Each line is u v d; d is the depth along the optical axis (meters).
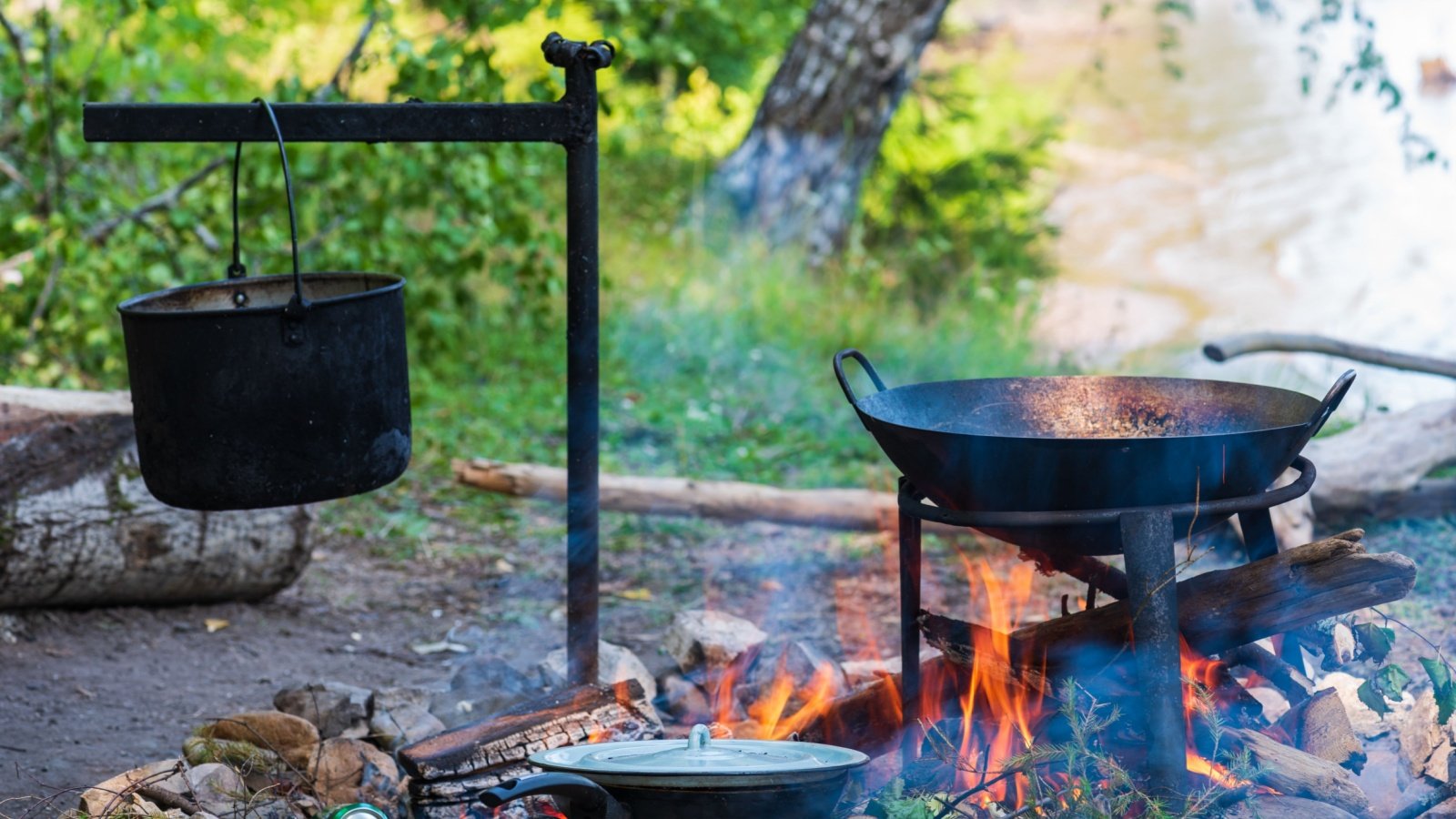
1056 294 9.77
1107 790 2.38
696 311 7.56
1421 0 16.66
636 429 6.26
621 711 2.86
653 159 10.68
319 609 4.41
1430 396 7.08
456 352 7.04
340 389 2.56
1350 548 2.47
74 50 7.16
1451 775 2.62
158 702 3.58
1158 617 2.32
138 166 6.73
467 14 6.04
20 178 5.95
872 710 2.89
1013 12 19.84
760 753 2.33
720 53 10.71
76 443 3.82
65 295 6.07
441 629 4.29
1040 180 12.36
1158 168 13.48
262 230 6.09
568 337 2.96
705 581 4.64
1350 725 2.69
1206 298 9.62
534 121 2.83
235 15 8.84
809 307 7.98
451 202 6.57
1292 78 17.16
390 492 5.53
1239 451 2.31
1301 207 12.02
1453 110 13.70
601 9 7.42
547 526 5.25
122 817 2.58
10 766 3.12
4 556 3.69
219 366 2.48
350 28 10.47
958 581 4.54
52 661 3.76
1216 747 2.46
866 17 9.09
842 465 5.82
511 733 2.74
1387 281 9.81
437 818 2.65
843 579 4.61
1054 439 2.27
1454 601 4.00
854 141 9.19
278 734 2.99
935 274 9.19
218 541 4.08
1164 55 18.25
